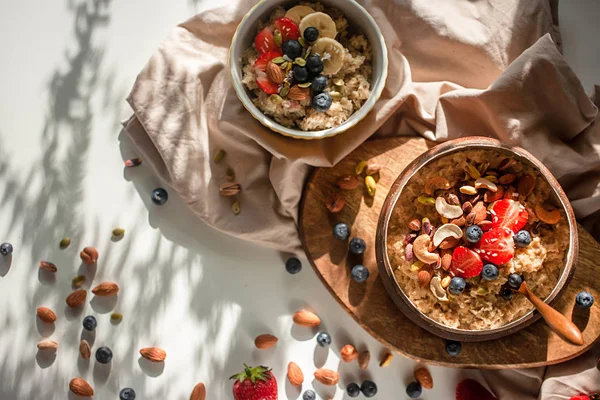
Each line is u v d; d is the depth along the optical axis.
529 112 0.78
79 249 0.83
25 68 0.83
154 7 0.84
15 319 0.82
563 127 0.79
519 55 0.81
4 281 0.82
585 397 0.79
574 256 0.74
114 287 0.81
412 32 0.81
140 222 0.83
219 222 0.81
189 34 0.81
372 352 0.82
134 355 0.82
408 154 0.80
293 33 0.75
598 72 0.84
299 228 0.81
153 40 0.84
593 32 0.84
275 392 0.80
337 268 0.79
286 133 0.76
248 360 0.82
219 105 0.80
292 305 0.83
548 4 0.81
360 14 0.76
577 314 0.78
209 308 0.82
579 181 0.80
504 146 0.74
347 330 0.83
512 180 0.76
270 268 0.83
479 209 0.76
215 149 0.82
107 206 0.83
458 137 0.79
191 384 0.82
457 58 0.81
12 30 0.83
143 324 0.82
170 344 0.82
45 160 0.83
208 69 0.80
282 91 0.75
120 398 0.81
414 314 0.76
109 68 0.83
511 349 0.79
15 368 0.82
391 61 0.80
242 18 0.80
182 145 0.80
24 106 0.83
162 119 0.80
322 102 0.74
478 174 0.76
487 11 0.81
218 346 0.82
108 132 0.83
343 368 0.82
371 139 0.81
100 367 0.82
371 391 0.81
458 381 0.83
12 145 0.83
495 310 0.76
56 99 0.83
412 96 0.79
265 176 0.82
